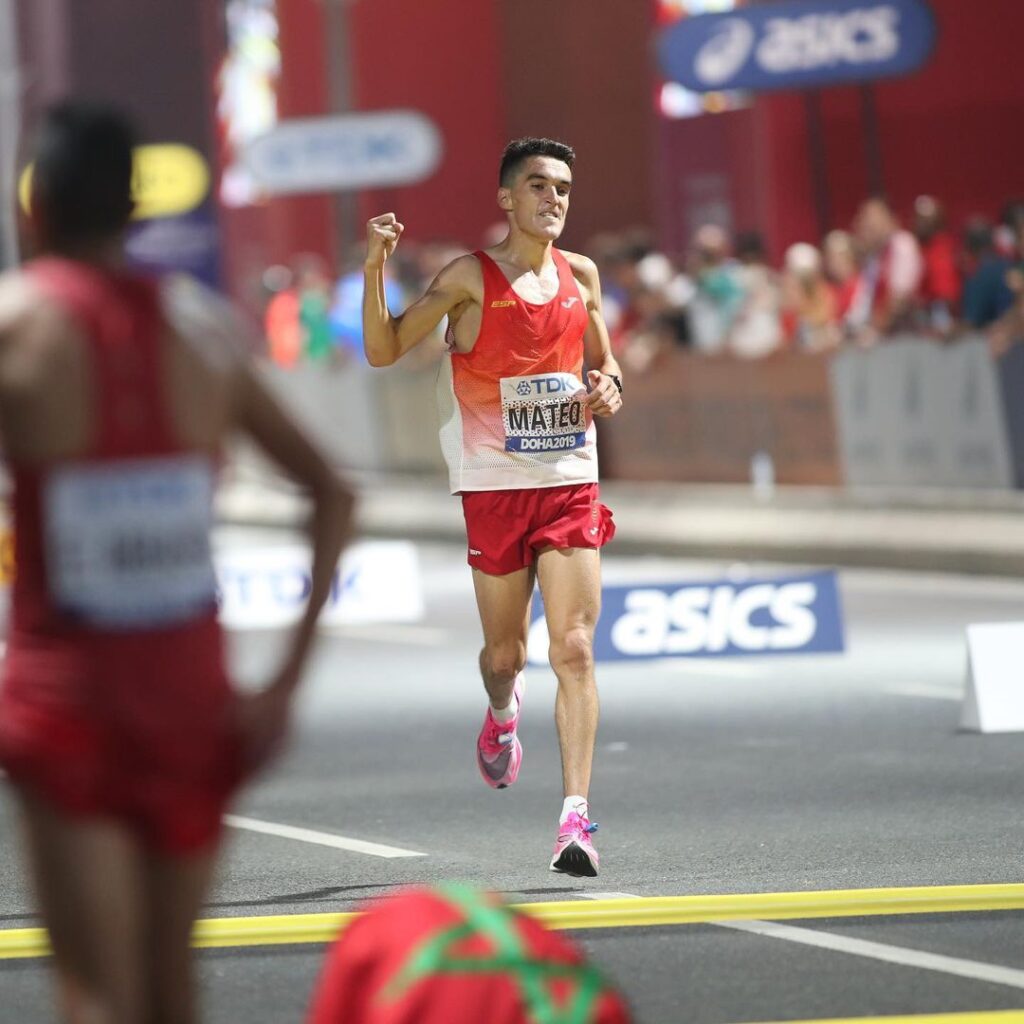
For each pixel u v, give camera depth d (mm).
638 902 29531
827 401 77688
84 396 16078
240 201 151250
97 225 16609
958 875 30828
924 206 75312
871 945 26859
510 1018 15008
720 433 82812
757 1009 24125
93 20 138500
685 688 51312
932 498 73875
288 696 16469
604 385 32031
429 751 43875
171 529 16266
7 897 31047
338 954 15984
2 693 16312
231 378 16578
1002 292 71750
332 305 110438
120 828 16266
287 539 98438
